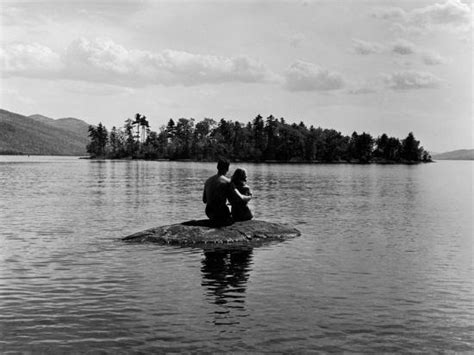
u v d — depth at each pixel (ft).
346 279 45.21
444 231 75.46
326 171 405.39
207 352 28.48
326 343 29.96
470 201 133.18
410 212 103.14
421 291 41.42
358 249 59.98
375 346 29.60
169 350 28.73
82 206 109.60
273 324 33.04
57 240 64.85
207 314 34.96
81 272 47.29
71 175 284.41
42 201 121.60
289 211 103.19
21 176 268.41
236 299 38.68
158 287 42.06
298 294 40.16
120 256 54.75
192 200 125.29
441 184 233.14
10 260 52.49
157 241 62.90
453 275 46.98
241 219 69.87
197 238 62.85
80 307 36.58
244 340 30.25
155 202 119.65
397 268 49.70
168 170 379.55
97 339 30.37
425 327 32.86
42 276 45.80
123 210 101.65
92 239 65.62
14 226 77.87
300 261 52.70
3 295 39.68
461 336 31.35
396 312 35.83
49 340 30.22
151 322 33.30
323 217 93.20
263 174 321.93
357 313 35.50
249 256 55.21
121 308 36.32
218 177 68.49
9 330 31.91
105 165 533.14
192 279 44.83
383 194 158.40
